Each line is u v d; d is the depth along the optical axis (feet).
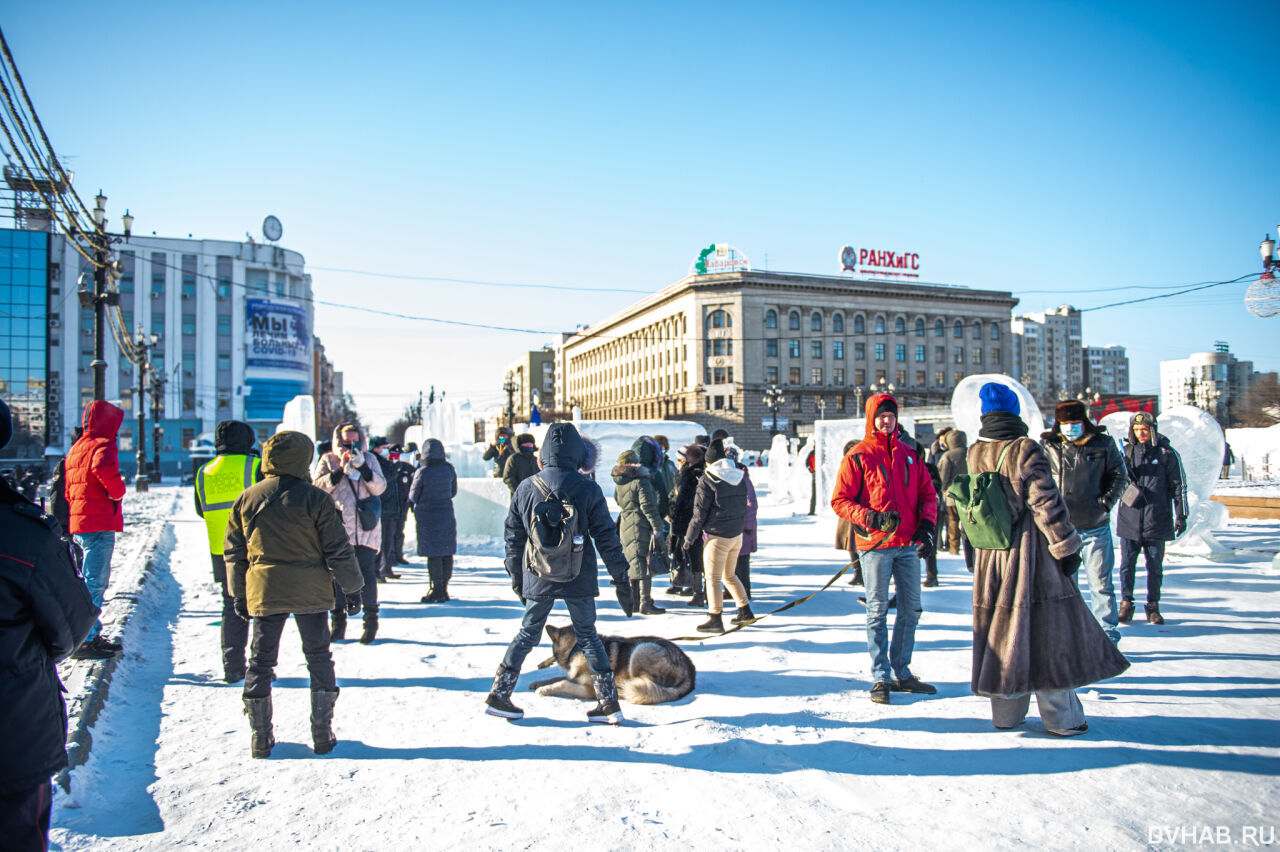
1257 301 38.22
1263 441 101.04
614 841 10.06
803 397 243.60
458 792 11.58
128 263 203.51
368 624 21.08
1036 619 13.42
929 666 18.39
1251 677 16.97
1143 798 11.23
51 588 7.49
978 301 270.05
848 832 10.31
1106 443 19.47
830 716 14.90
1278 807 10.95
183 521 60.13
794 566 35.50
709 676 17.75
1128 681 16.76
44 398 180.75
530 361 420.36
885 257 259.19
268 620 13.05
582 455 15.26
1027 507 13.46
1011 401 14.33
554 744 13.56
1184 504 22.36
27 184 30.48
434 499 26.76
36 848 7.43
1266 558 35.12
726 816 10.77
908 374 259.60
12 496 7.52
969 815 10.77
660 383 269.44
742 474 22.07
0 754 7.11
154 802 11.28
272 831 10.38
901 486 15.85
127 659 18.79
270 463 13.21
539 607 14.78
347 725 14.61
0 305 176.35
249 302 212.43
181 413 206.18
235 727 14.56
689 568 26.45
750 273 239.50
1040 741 13.46
